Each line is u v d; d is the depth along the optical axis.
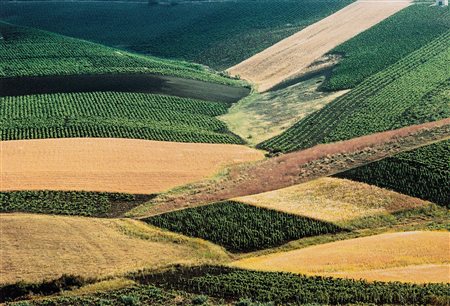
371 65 117.12
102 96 106.88
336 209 66.25
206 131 96.44
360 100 101.75
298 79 121.06
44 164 79.69
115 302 50.81
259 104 110.50
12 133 89.00
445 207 65.38
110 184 75.31
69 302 51.28
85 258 57.97
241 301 49.12
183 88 115.69
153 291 52.38
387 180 70.25
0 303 51.75
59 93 107.44
